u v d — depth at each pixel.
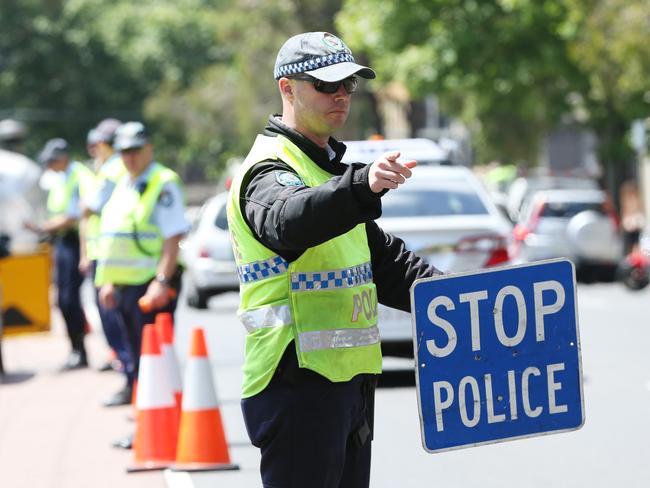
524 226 61.31
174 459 19.62
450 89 70.25
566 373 10.65
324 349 10.39
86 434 22.62
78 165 31.28
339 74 10.28
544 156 110.62
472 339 10.44
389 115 131.75
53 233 31.31
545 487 17.67
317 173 10.47
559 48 67.50
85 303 52.62
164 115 159.88
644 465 18.86
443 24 69.81
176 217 22.16
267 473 10.61
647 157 65.94
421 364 10.34
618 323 38.91
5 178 49.50
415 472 18.83
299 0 129.62
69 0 160.25
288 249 9.88
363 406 10.78
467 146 85.75
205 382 19.16
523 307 10.55
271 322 10.42
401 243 11.38
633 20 56.25
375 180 9.28
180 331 40.06
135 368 22.77
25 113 156.75
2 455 20.98
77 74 158.88
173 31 172.88
